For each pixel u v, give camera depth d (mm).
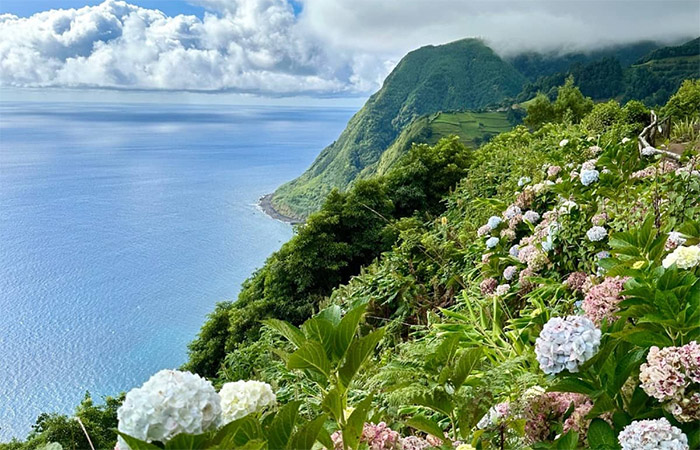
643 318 1604
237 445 1103
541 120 26875
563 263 3867
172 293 51062
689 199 3492
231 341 16625
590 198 4516
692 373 1353
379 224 17031
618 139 9688
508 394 1867
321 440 1278
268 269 18719
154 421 860
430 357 1547
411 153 19281
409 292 5598
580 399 1667
